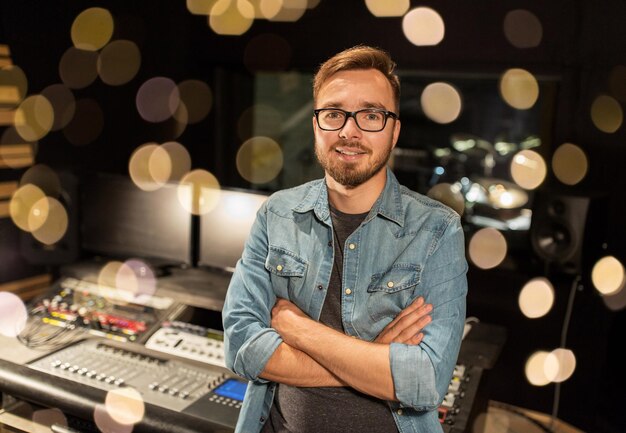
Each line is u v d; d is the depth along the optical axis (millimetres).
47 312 2457
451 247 1472
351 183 1452
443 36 2900
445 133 3557
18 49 2816
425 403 1378
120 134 3320
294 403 1497
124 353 2199
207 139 3600
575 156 2709
